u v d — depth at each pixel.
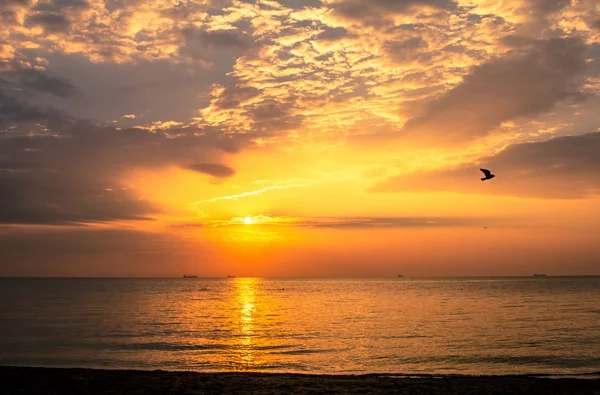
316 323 66.00
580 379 25.44
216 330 57.50
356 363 35.75
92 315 78.75
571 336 49.06
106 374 25.83
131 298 142.75
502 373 31.78
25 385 22.02
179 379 24.39
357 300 128.75
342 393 21.14
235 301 127.44
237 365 35.19
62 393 20.64
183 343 46.31
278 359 37.53
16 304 109.94
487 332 53.03
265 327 60.88
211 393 20.73
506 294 154.25
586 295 143.62
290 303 117.62
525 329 55.50
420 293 170.38
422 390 22.00
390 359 37.16
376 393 21.19
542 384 23.77
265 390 21.61
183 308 99.00
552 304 101.81
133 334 53.22
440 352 39.97
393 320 69.19
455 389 22.20
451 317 72.62
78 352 40.72
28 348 42.66
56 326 60.91
